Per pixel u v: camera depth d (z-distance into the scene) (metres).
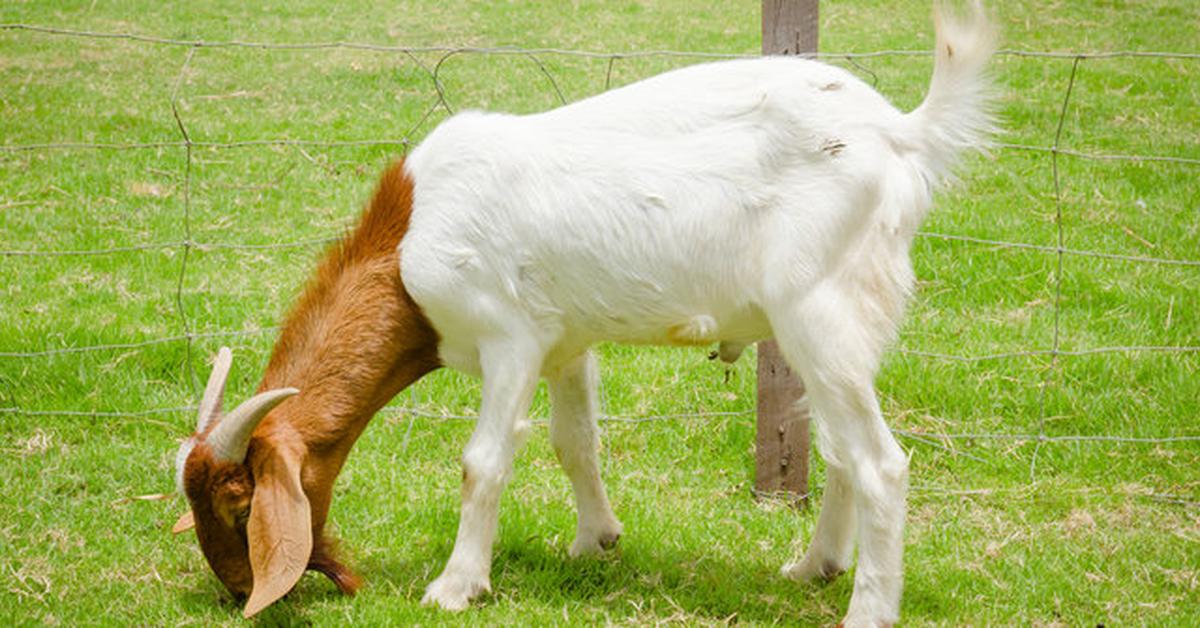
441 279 4.38
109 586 4.68
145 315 7.11
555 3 16.31
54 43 13.55
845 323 4.20
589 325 4.48
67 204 8.85
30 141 10.20
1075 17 15.73
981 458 5.97
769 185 4.25
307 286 4.63
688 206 4.28
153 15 15.06
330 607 4.50
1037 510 5.50
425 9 15.92
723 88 4.38
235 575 4.45
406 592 4.68
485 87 12.35
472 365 4.60
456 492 5.49
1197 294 7.64
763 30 5.32
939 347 6.94
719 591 4.70
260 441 4.28
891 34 14.80
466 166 4.40
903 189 4.24
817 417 4.28
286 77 12.62
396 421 6.19
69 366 6.41
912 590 4.77
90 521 5.18
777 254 4.22
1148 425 6.13
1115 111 11.84
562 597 4.66
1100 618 4.63
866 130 4.25
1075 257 8.16
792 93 4.26
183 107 11.41
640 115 4.39
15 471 5.58
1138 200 9.32
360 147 10.33
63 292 7.40
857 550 4.98
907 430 6.16
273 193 9.23
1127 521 5.38
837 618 4.57
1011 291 7.71
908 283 4.32
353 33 14.62
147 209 8.82
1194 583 4.85
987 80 4.38
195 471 4.23
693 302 4.38
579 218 4.33
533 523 5.16
